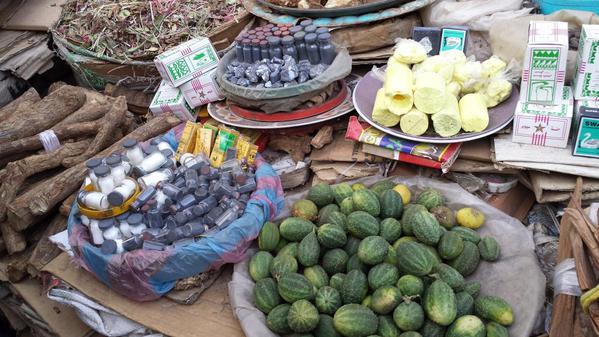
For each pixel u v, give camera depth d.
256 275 0.57
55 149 0.79
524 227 0.59
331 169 0.72
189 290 0.60
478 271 0.56
